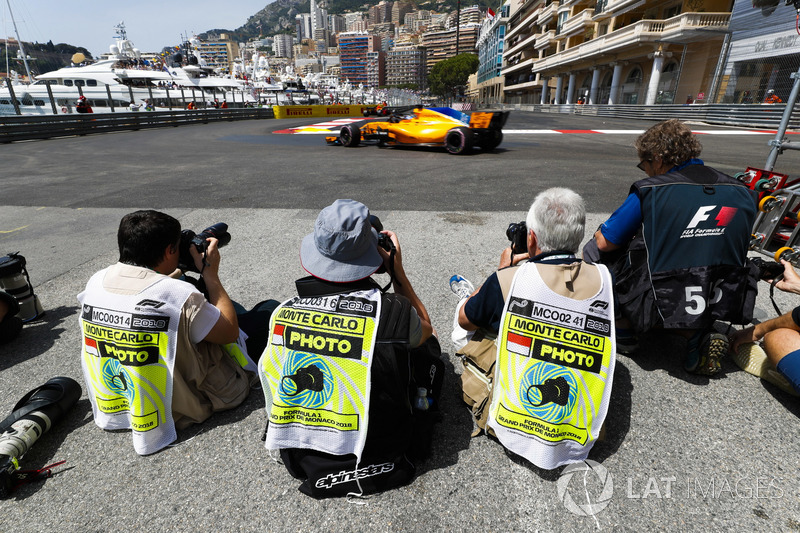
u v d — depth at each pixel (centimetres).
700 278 191
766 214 351
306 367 144
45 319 291
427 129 1118
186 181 764
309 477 154
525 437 160
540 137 1520
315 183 721
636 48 3081
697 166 206
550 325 158
